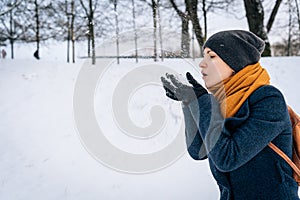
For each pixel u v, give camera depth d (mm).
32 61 9023
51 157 4414
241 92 1136
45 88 6734
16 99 6277
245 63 1156
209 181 3648
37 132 5105
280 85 7559
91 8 7133
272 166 1109
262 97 1112
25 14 10828
